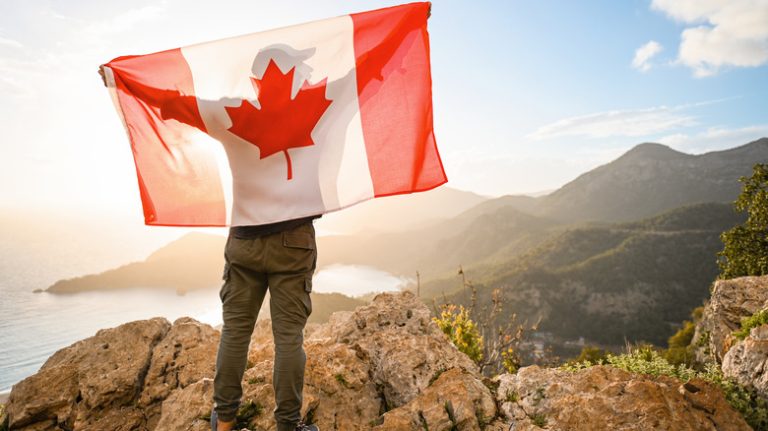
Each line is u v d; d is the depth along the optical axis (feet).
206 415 10.14
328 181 8.06
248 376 11.31
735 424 9.44
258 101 7.89
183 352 14.61
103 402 12.76
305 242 7.84
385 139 8.58
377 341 12.98
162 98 7.87
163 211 8.23
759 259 64.18
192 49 8.11
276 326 7.91
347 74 8.51
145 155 8.23
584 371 10.94
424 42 9.02
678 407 9.52
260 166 7.84
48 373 13.29
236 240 7.85
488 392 11.08
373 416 10.91
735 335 16.78
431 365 11.90
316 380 11.27
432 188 8.68
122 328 15.53
